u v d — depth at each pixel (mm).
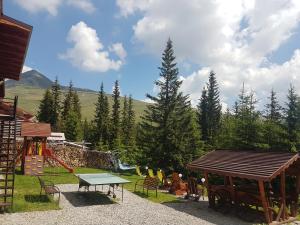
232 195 16609
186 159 36250
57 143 39094
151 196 20500
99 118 67438
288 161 14633
